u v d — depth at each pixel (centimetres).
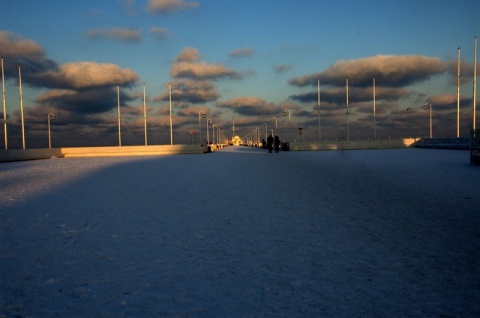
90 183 1611
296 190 1273
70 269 541
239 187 1384
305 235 698
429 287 457
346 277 493
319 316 388
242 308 409
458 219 792
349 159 2980
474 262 537
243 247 631
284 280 487
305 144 5450
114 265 554
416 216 830
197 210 956
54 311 411
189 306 416
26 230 773
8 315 404
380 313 394
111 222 834
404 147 5675
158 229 764
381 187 1295
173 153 4938
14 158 3950
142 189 1382
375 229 729
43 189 1445
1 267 553
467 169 1897
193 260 570
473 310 398
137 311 407
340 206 967
